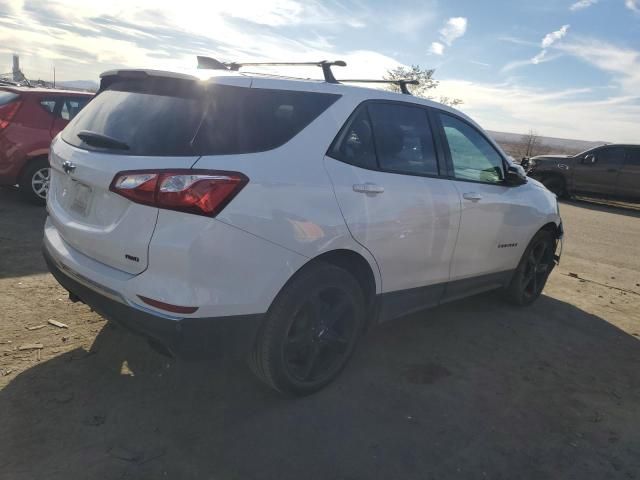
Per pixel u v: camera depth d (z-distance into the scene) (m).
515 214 4.41
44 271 4.67
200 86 2.67
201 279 2.42
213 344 2.54
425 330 4.27
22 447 2.46
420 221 3.42
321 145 2.88
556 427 3.05
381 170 3.21
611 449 2.88
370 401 3.12
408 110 3.55
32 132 6.90
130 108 2.81
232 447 2.59
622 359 4.09
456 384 3.43
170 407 2.87
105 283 2.58
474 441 2.84
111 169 2.53
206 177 2.39
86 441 2.54
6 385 2.91
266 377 2.87
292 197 2.66
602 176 14.98
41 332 3.54
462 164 3.93
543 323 4.71
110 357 3.31
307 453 2.60
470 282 4.19
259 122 2.69
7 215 6.47
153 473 2.37
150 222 2.42
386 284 3.35
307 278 2.82
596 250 8.40
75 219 2.84
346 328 3.19
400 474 2.52
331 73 3.29
